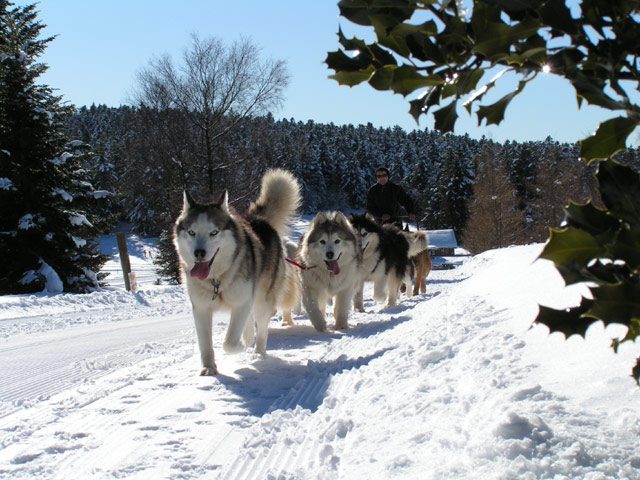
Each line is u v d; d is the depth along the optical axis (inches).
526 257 353.1
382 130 4623.5
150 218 2361.0
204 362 224.8
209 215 218.1
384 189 492.4
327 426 149.6
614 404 112.9
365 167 3595.0
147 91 1190.9
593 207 40.4
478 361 164.9
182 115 1199.6
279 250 267.0
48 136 804.0
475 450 104.0
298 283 325.1
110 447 147.6
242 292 225.6
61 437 156.9
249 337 268.2
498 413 116.8
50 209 790.5
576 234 39.1
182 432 157.9
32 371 250.2
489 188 1958.7
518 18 38.2
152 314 446.6
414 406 145.9
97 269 861.8
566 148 2059.5
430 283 625.6
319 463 126.6
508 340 179.3
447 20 39.3
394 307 414.3
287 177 293.4
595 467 92.0
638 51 38.0
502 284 288.4
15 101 769.6
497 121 41.8
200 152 1214.9
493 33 36.9
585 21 37.7
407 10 39.9
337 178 3289.9
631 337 52.2
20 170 778.2
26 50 1091.9
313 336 303.9
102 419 171.5
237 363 239.5
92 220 868.0
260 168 1263.5
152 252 2138.3
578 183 1688.0
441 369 175.8
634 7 37.2
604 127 38.9
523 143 2758.4
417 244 501.4
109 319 421.7
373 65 43.2
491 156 2102.6
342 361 230.4
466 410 131.5
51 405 189.9
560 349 151.8
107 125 3722.9
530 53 38.5
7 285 752.3
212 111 1197.1
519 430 105.0
